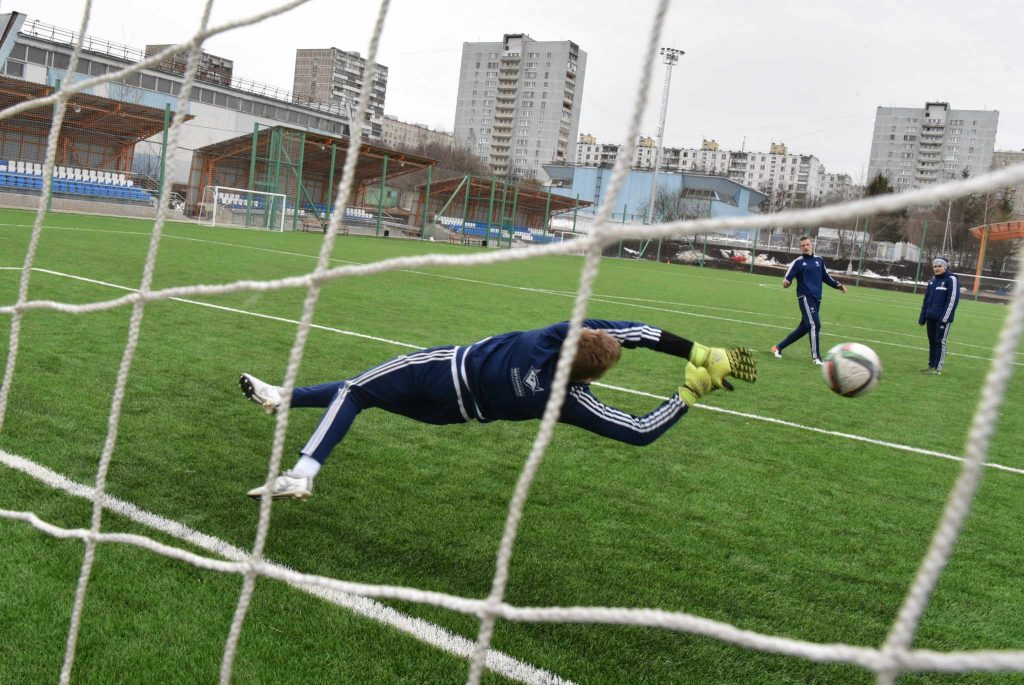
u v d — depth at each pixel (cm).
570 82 10806
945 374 1018
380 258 2092
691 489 446
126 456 411
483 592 301
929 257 4903
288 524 346
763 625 293
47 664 237
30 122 3142
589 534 367
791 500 443
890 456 561
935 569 109
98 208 2962
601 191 7019
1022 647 293
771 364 937
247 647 252
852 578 343
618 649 268
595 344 276
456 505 388
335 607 278
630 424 293
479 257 167
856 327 1566
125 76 253
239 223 3316
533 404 289
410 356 309
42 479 367
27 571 285
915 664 112
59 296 895
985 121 11319
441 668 248
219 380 589
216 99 5403
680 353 297
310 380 630
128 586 281
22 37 4388
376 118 10275
